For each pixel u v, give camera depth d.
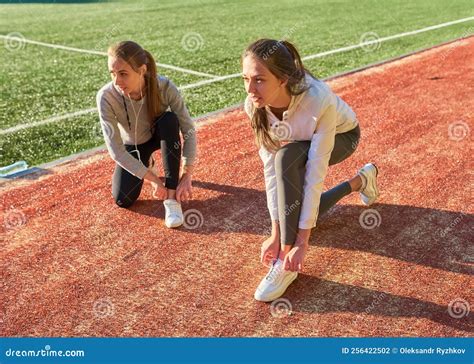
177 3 13.57
